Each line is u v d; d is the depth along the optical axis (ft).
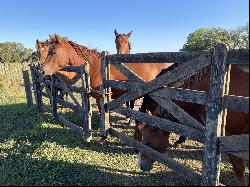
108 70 18.75
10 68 73.97
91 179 14.97
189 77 12.87
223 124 11.00
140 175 15.84
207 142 11.43
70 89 24.97
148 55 14.47
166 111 14.05
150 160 15.38
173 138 23.21
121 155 19.25
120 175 15.76
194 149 20.59
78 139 22.61
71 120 29.14
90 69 22.77
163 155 14.17
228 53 10.31
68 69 25.09
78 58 25.04
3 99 46.26
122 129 25.50
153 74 21.86
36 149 19.62
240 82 11.07
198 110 13.20
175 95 13.00
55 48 25.21
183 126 12.77
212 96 10.97
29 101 39.58
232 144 10.55
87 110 22.02
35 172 15.84
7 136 25.22
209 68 12.12
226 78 10.57
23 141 21.84
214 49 10.73
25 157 18.22
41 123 27.30
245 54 9.70
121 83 17.26
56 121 28.78
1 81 58.39
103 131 19.79
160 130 14.33
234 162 12.21
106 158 18.65
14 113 34.83
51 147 20.20
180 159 18.65
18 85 65.31
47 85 31.76
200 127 11.93
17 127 28.17
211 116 11.12
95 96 21.90
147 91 14.82
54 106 29.30
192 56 11.96
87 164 17.37
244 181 12.44
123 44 32.07
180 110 12.93
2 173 16.17
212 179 11.44
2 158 18.70
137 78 15.93
